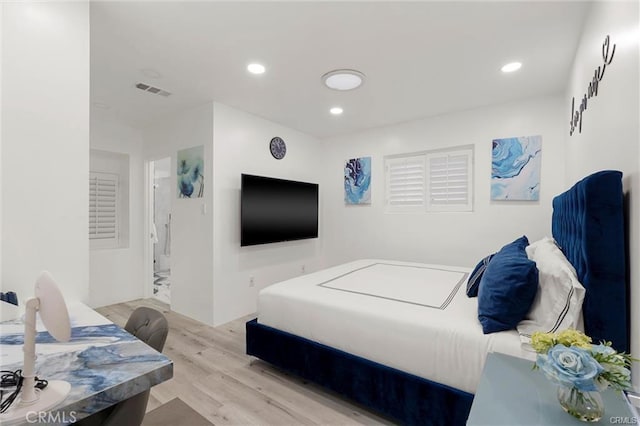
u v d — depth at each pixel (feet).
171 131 12.55
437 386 5.16
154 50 7.47
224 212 11.25
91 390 2.68
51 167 5.21
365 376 5.95
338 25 6.48
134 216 14.16
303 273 15.03
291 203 13.75
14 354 3.39
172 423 5.81
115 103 11.00
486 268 6.66
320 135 15.60
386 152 13.91
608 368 2.75
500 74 8.75
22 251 4.92
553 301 4.82
